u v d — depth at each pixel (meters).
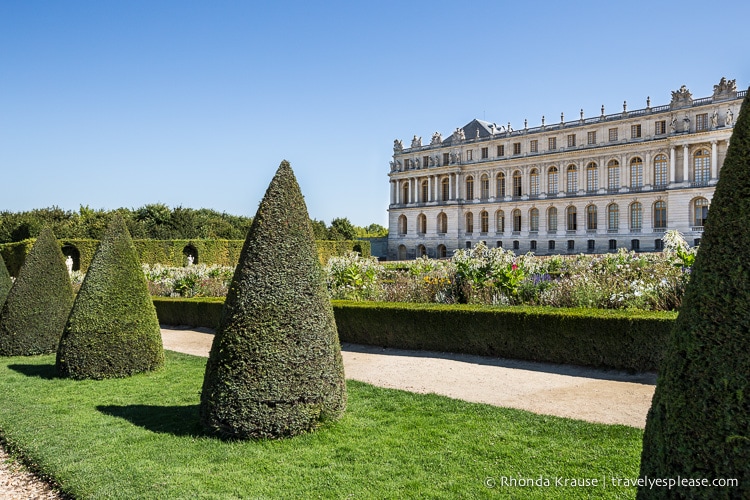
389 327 16.00
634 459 6.71
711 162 71.75
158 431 8.41
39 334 16.09
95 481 6.63
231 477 6.59
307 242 8.58
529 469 6.53
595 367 12.37
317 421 8.11
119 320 12.66
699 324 4.10
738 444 3.75
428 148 105.06
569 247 87.44
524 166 92.75
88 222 68.00
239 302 8.09
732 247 4.11
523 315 13.41
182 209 79.00
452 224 101.19
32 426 8.86
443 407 9.33
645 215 78.88
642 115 78.88
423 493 6.00
